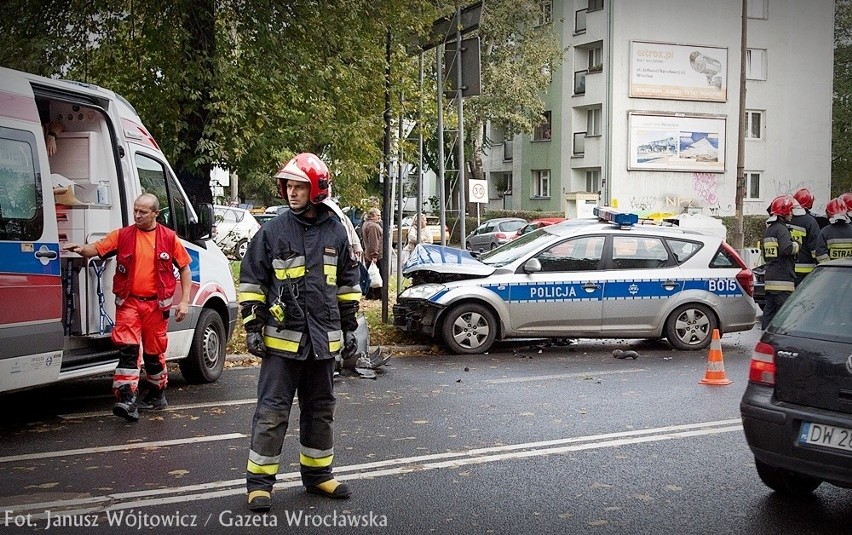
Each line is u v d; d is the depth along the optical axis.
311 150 16.62
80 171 9.09
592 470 6.92
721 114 45.53
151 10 14.57
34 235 7.69
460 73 15.30
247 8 15.30
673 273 13.72
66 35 14.90
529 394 10.03
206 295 10.44
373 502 6.05
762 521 5.79
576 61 47.00
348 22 15.75
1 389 7.36
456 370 11.77
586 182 47.50
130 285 8.40
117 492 6.18
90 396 9.74
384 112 16.16
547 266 13.47
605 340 15.10
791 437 5.68
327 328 5.91
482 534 5.46
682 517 5.84
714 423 8.57
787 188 46.97
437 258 13.65
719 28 45.28
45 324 7.77
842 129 57.16
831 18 46.97
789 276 13.41
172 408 9.05
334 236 6.00
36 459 7.03
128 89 15.61
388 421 8.58
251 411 8.93
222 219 29.27
